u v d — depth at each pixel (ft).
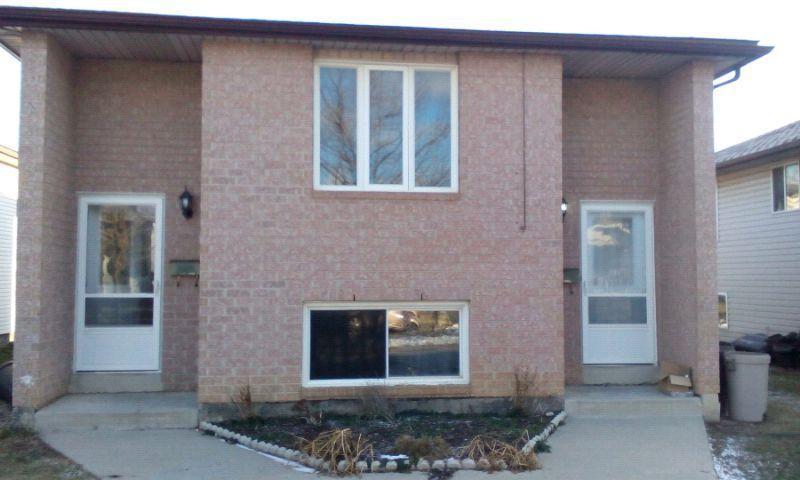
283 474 21.99
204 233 27.50
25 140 26.78
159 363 30.50
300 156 28.09
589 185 33.01
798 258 49.06
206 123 27.68
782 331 50.70
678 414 29.25
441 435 25.17
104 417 26.73
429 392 28.43
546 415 28.40
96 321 30.40
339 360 28.37
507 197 29.12
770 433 27.78
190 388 30.53
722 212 58.95
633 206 33.22
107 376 30.12
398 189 28.91
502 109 29.30
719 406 29.84
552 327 29.04
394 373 28.68
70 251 29.84
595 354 32.73
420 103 29.45
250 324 27.58
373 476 21.86
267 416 27.50
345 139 28.96
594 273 33.14
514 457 22.75
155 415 27.02
